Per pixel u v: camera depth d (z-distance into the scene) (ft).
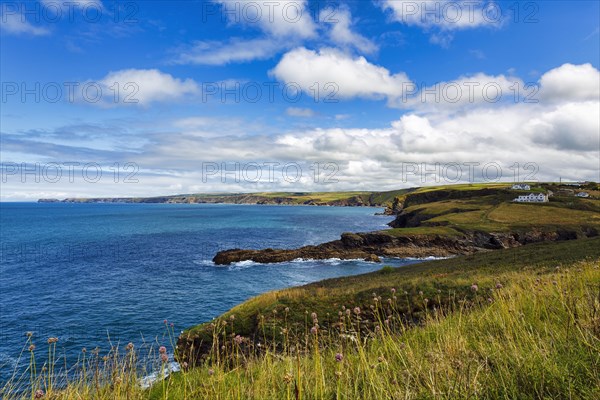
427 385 11.71
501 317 18.84
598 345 12.26
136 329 88.53
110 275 161.99
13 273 165.07
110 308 108.47
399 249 236.63
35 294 125.90
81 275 161.17
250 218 595.47
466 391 10.84
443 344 16.31
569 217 321.93
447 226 284.00
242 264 198.29
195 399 15.85
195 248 255.50
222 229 399.44
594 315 14.83
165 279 154.92
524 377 11.62
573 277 26.68
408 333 22.93
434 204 476.54
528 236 261.44
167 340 78.69
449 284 60.85
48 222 510.58
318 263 206.39
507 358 13.19
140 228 410.31
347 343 20.99
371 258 215.51
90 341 78.23
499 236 254.88
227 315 63.31
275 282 153.79
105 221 526.16
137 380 16.72
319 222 510.99
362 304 60.85
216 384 16.81
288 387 12.79
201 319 98.58
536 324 17.21
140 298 121.29
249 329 58.03
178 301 117.91
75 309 107.04
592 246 116.47
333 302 64.23
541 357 12.59
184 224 469.16
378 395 12.20
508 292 23.48
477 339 18.12
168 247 258.78
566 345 13.32
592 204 388.16
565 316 17.57
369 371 13.61
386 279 106.22
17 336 82.02
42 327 89.61
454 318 24.12
